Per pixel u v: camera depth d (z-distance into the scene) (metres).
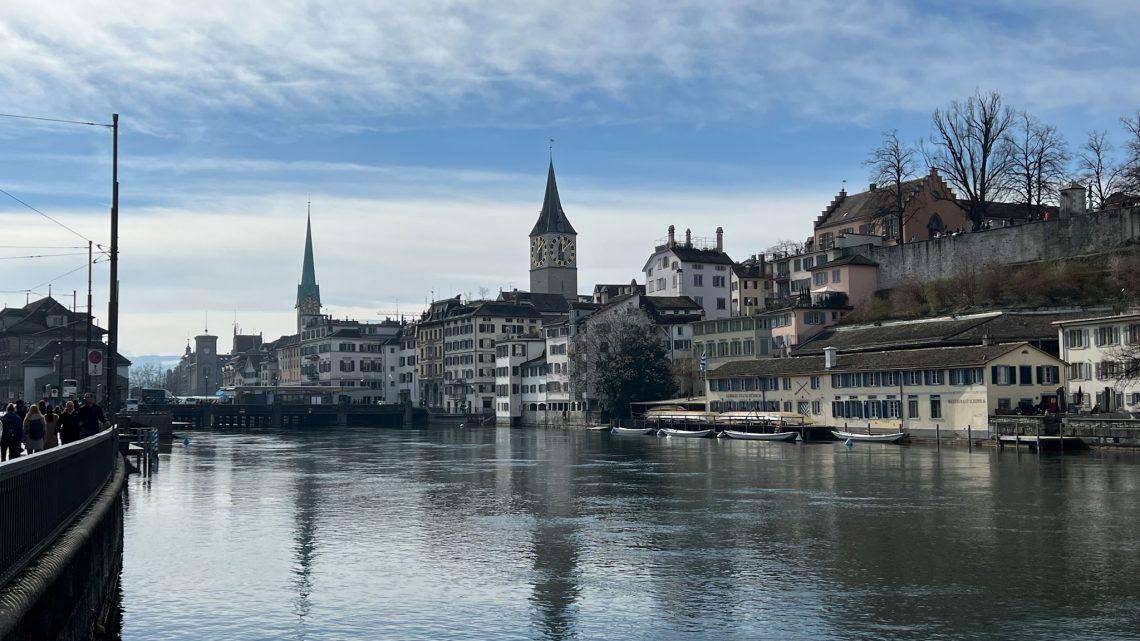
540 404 174.12
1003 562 34.22
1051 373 91.38
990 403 89.88
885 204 142.75
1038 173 121.06
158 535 40.31
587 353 150.62
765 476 65.12
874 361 105.62
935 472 65.56
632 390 143.00
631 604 28.62
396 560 35.03
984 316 105.31
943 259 123.31
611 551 36.78
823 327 129.25
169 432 115.12
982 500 50.25
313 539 39.44
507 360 183.12
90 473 26.67
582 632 25.81
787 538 39.44
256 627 26.17
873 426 104.75
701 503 50.72
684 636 25.45
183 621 26.69
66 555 18.22
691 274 167.25
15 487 15.96
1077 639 25.02
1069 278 105.62
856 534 40.25
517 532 41.28
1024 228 114.25
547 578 32.06
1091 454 77.06
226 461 82.12
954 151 123.12
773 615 27.36
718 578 32.00
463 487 59.47
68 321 168.62
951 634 25.53
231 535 40.44
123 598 29.14
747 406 125.06
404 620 26.94
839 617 27.14
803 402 115.88
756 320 135.00
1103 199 119.56
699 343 146.88
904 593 29.77
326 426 182.00
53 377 143.62
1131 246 102.62
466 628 26.20
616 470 71.75
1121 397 84.44
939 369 95.44
